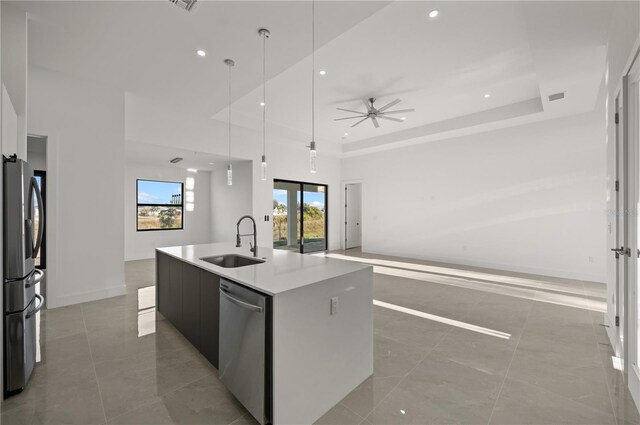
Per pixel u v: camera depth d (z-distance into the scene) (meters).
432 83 4.33
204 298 2.34
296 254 2.90
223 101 4.40
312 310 1.74
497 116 5.32
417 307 3.67
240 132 6.32
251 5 2.39
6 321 1.91
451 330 2.98
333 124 6.38
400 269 5.98
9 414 1.76
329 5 2.39
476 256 6.23
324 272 2.01
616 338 2.51
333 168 8.70
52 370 2.22
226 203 7.52
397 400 1.89
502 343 2.69
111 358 2.41
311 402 1.73
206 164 7.16
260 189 6.79
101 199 3.88
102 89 3.85
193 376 2.16
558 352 2.51
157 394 1.95
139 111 4.84
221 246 3.51
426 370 2.24
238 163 7.04
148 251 7.21
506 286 4.65
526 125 5.54
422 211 7.10
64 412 1.77
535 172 5.46
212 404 1.85
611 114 2.62
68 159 3.63
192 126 5.61
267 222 6.92
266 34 2.77
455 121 5.89
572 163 5.07
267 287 1.65
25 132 2.54
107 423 1.69
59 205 3.58
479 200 6.17
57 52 3.10
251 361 1.68
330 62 3.74
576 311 3.51
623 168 2.12
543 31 2.69
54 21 2.60
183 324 2.73
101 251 3.89
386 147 7.43
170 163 7.02
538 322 3.18
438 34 3.15
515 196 5.70
